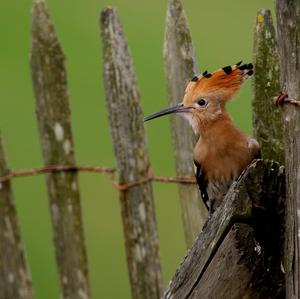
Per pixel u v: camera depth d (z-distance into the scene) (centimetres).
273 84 1042
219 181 1119
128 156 1175
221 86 1114
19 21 2280
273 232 891
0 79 2092
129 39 2188
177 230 1788
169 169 1864
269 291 901
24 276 1231
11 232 1213
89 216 1847
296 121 849
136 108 1166
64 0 2347
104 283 1731
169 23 1144
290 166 859
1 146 1191
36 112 1191
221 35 2141
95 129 1992
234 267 895
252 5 2269
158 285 1207
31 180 1934
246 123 1833
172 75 1158
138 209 1187
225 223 881
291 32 838
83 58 2142
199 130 1118
